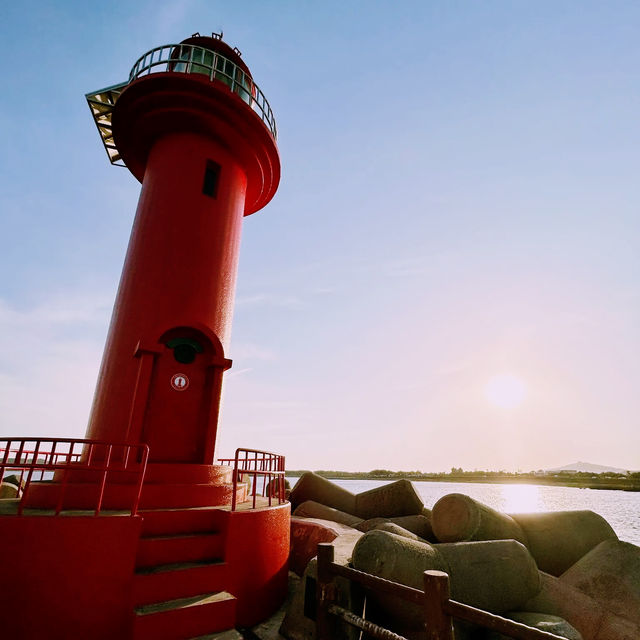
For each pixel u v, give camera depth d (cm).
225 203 1036
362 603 532
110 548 516
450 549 657
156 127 1025
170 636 484
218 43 1168
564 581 716
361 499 1277
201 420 851
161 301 868
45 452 855
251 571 621
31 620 468
